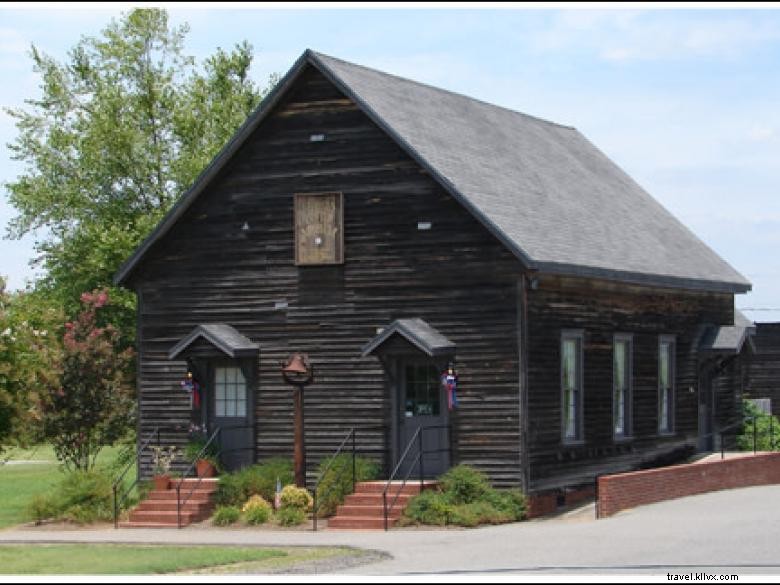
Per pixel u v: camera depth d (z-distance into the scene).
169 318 37.34
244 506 33.41
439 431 33.94
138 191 58.59
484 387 33.41
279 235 36.09
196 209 37.19
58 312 43.28
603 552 25.02
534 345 33.53
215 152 57.75
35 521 34.88
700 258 44.25
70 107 59.78
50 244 58.31
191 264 37.16
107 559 26.22
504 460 33.09
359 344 34.94
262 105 35.88
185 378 36.97
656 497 34.03
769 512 31.30
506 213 34.12
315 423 35.28
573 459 35.19
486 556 24.97
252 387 36.12
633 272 36.94
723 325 45.56
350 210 35.25
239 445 36.31
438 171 33.50
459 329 33.75
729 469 37.91
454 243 33.97
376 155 35.00
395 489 32.62
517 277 33.22
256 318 36.22
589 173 44.47
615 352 38.06
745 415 46.91
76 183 58.00
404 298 34.47
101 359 39.72
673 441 41.28
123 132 57.06
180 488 34.81
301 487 33.91
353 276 35.09
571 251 34.75
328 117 35.62
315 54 35.25
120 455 44.19
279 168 36.16
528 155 40.81
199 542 29.20
